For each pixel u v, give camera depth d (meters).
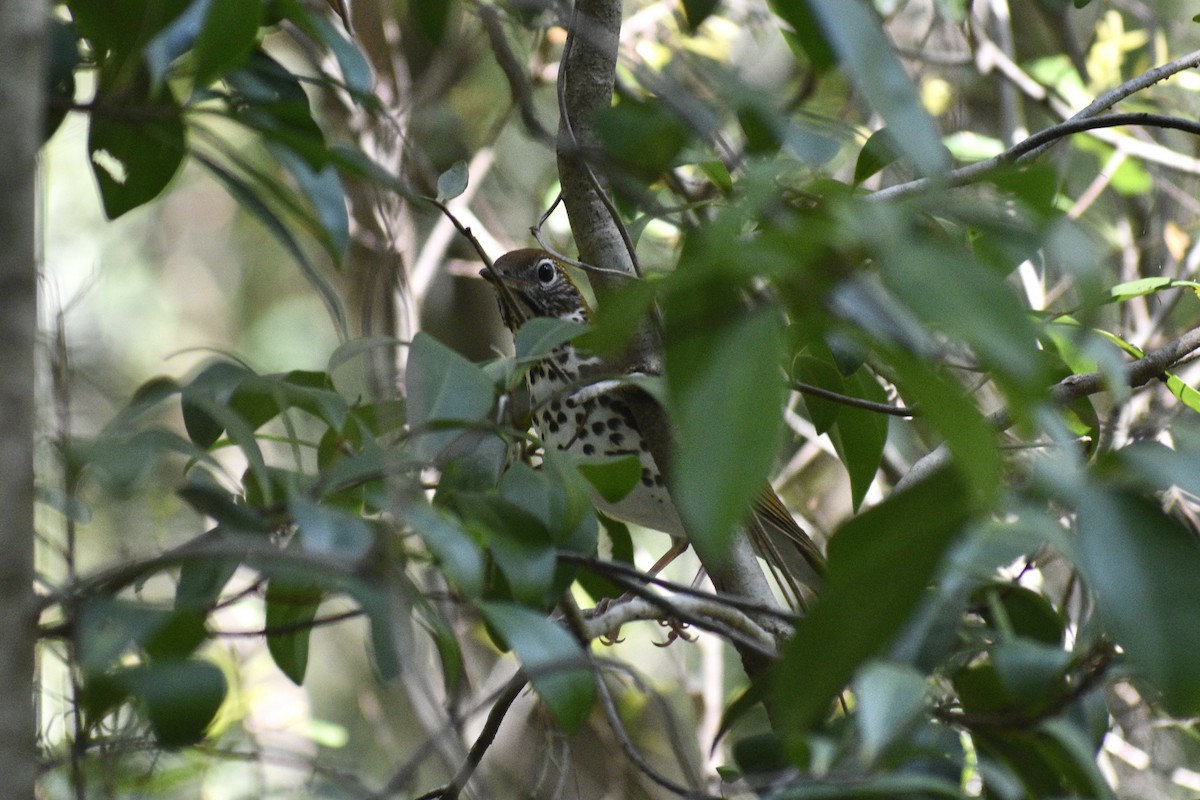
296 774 8.36
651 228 9.98
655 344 6.66
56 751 5.36
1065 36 11.64
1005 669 3.96
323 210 5.09
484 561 4.79
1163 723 7.92
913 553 2.85
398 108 9.53
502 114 10.89
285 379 5.18
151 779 6.68
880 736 3.19
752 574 6.74
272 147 5.00
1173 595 2.65
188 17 4.73
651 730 10.81
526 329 5.25
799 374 6.84
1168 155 10.54
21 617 2.99
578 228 6.72
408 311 8.65
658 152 4.68
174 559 3.60
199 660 3.64
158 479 7.45
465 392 4.79
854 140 5.50
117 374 11.90
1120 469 2.82
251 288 16.91
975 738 4.54
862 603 2.89
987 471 2.48
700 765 9.54
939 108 11.41
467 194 10.84
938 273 2.45
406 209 8.98
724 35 10.73
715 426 2.53
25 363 2.98
